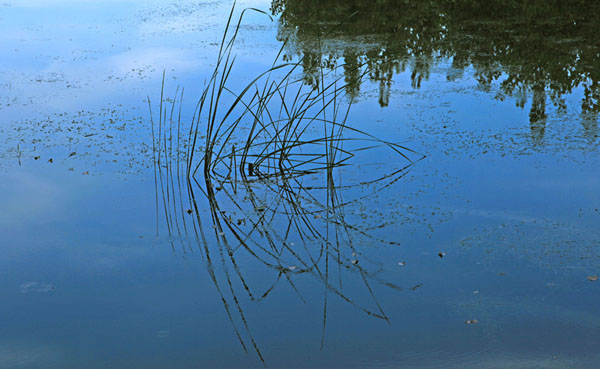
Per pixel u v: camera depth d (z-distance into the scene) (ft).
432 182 17.29
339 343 11.07
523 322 11.42
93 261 14.15
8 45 30.37
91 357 10.92
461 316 11.68
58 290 13.05
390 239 14.65
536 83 24.18
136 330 11.65
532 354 10.59
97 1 39.45
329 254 14.24
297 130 20.95
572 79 24.40
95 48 29.66
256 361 10.67
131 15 35.94
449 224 15.11
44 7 38.17
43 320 12.03
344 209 16.26
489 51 28.07
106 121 21.74
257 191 17.61
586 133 19.80
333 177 18.11
